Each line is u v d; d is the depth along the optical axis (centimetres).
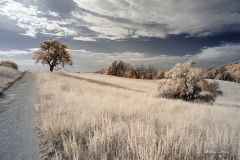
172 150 414
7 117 870
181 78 2372
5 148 514
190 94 2352
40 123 722
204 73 2375
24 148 512
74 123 612
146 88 4906
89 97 1247
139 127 517
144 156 389
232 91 5016
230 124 682
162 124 632
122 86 4872
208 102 2283
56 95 1325
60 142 514
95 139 458
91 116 654
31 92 1805
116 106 871
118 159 391
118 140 476
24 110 1027
